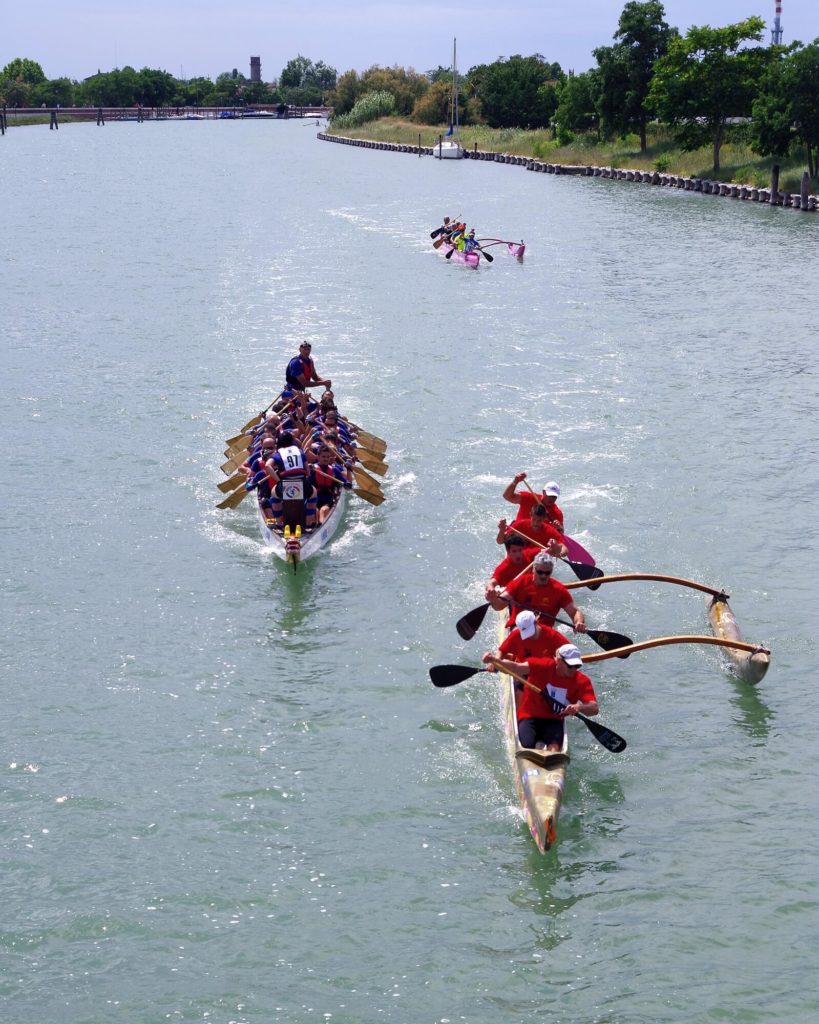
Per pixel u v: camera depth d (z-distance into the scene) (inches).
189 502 740.0
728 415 922.7
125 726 498.6
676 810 444.5
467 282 1552.7
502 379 1034.1
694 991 358.3
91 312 1301.7
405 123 5541.3
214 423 896.9
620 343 1176.8
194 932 382.9
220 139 5703.7
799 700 518.6
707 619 590.6
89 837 428.1
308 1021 346.9
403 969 367.9
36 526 699.4
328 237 1995.6
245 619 590.6
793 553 661.3
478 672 518.3
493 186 3046.3
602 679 538.6
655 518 710.5
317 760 475.5
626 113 3321.9
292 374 857.5
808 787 458.0
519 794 439.8
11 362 1071.6
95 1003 353.7
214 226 2122.3
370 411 932.6
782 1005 352.8
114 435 865.5
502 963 370.6
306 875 409.7
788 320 1280.8
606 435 872.9
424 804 447.5
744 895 399.9
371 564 652.1
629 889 402.9
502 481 775.7
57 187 2888.8
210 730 496.1
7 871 410.0
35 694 522.0
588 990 359.6
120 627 581.6
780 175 2507.4
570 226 2167.8
